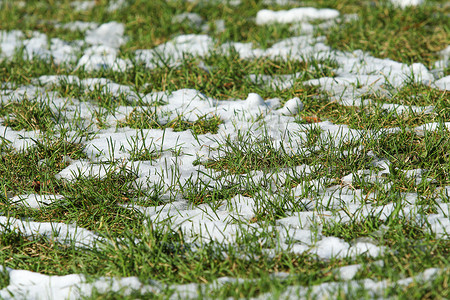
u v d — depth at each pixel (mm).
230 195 6902
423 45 11570
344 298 4863
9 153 7859
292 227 6227
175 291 5199
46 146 7832
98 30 13898
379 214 6113
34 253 5992
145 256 5609
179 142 8188
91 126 8789
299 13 13836
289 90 9750
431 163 7180
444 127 7875
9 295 5316
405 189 6668
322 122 8578
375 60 11070
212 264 5500
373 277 5230
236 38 12672
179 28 13641
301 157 7469
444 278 5031
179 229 6062
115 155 7867
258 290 5141
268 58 11234
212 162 7680
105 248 5820
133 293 5141
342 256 5629
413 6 13562
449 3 14180
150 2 15203
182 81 10336
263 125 8508
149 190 7090
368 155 7492
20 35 13516
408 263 5391
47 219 6621
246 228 6234
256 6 14773
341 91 9719
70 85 10125
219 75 10398
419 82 9711
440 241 5664
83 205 6602
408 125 8148
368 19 13133
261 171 7367
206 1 15422
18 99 9609
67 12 15156
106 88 9703
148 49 12461
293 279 5211
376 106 8727
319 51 11195
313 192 6805
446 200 6379
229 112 9070
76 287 5332
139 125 8656
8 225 6273
